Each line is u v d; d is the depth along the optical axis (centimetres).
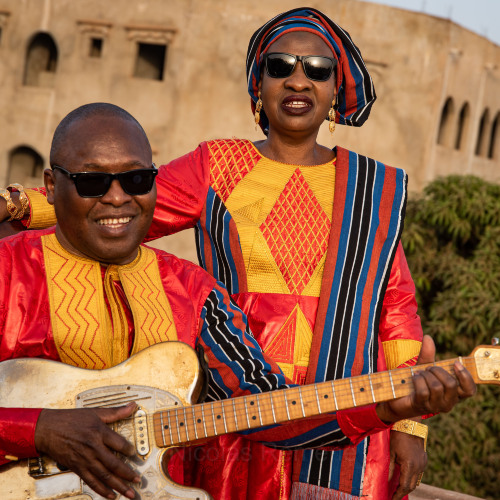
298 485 257
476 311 729
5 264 214
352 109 305
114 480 195
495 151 2295
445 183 845
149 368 208
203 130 1847
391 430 274
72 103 1953
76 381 206
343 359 262
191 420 206
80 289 216
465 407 733
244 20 1827
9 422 194
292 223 276
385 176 284
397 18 1827
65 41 1961
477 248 809
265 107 288
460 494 445
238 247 274
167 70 1873
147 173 211
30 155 2111
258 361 224
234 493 257
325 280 268
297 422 214
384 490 258
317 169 287
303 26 283
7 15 2012
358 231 275
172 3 1866
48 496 201
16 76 2014
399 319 279
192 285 233
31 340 210
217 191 283
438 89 1842
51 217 273
